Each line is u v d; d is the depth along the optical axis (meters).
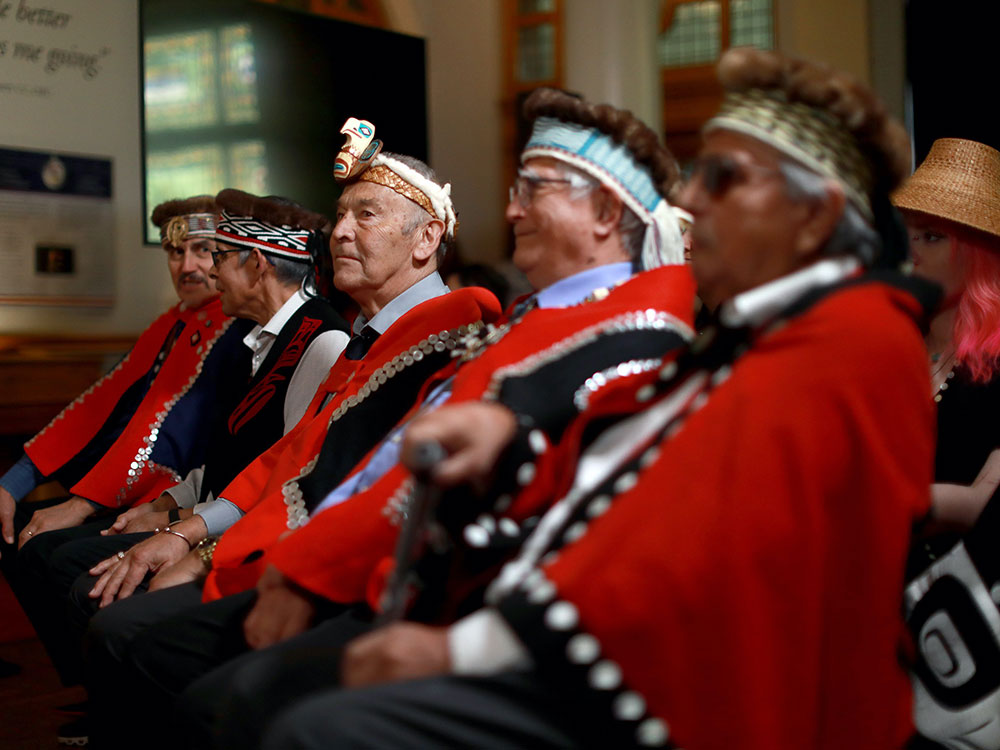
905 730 1.17
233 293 2.64
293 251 2.60
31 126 4.27
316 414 2.24
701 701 1.03
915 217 1.98
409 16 6.13
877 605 1.08
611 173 1.60
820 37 6.62
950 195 1.94
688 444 1.08
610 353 1.44
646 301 1.52
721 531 1.04
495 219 6.54
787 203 1.20
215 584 1.91
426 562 1.34
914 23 5.22
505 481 1.31
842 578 1.09
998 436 1.88
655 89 5.47
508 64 6.52
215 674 1.55
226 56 4.86
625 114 1.61
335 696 1.13
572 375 1.43
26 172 4.25
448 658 1.08
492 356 1.54
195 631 1.80
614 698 1.02
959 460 1.91
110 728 1.95
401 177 2.21
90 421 3.12
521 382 1.42
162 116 4.64
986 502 1.76
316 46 5.20
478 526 1.31
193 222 3.01
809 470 1.06
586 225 1.62
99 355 4.32
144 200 4.61
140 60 4.55
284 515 1.93
